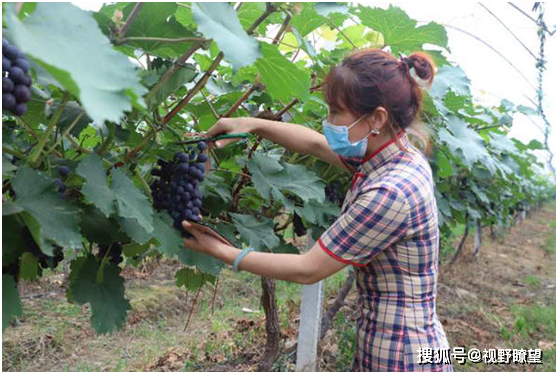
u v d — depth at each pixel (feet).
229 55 4.50
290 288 22.98
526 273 33.53
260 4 6.22
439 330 6.93
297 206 8.61
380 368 6.57
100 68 3.54
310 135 7.93
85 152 5.92
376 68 6.21
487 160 11.41
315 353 12.82
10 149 5.03
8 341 16.31
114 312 5.54
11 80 3.77
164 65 5.84
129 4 5.35
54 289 21.25
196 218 6.17
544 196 63.82
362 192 6.40
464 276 30.12
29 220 4.09
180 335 18.16
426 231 6.40
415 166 6.53
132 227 5.26
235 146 8.02
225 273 25.18
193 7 4.63
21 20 3.45
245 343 16.74
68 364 15.58
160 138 7.29
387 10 7.75
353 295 22.91
